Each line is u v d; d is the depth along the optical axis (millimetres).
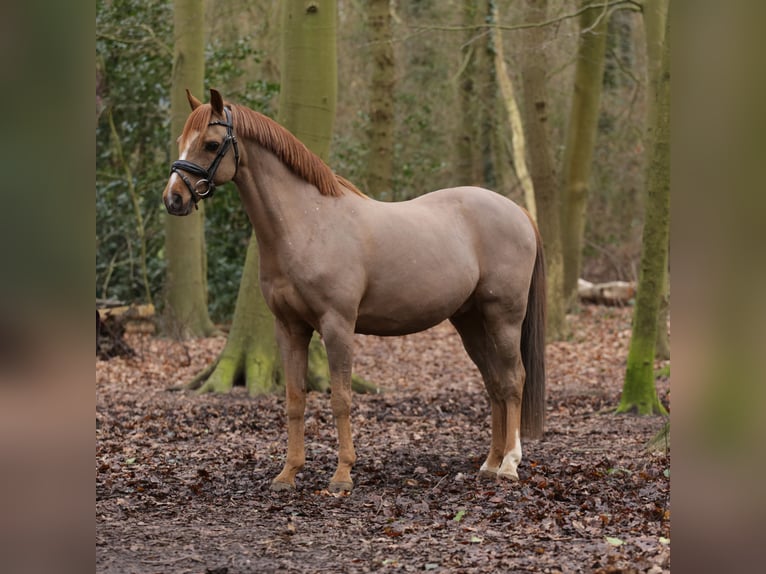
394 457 5684
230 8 15438
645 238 7566
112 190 13289
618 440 6234
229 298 14164
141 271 12867
